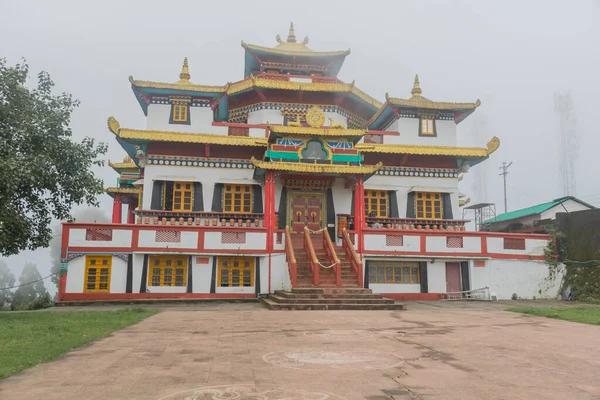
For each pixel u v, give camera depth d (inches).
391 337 463.2
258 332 497.4
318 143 1026.1
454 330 518.9
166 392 260.7
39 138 745.0
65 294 903.7
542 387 276.1
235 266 978.1
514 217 1545.3
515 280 1051.9
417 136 1250.0
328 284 874.1
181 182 1098.7
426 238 1029.8
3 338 440.1
